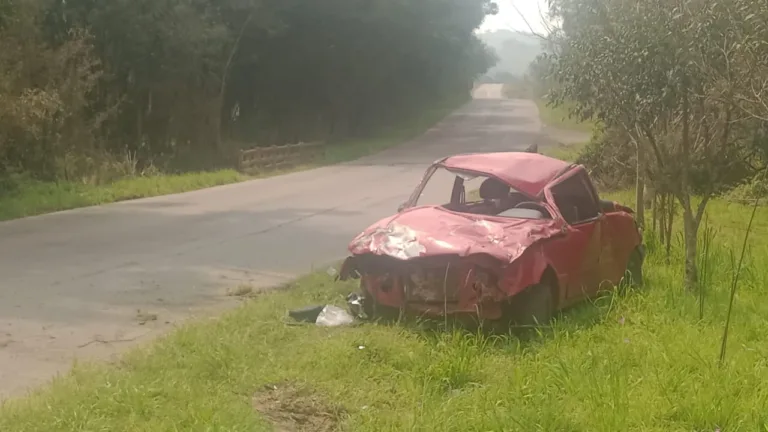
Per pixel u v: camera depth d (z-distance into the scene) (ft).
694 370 19.65
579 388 18.02
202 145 106.42
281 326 23.76
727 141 28.99
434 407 17.26
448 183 53.83
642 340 21.97
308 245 40.24
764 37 25.13
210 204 56.75
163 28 92.07
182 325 24.21
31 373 20.16
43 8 75.31
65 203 54.24
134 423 16.03
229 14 114.83
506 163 27.22
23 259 35.24
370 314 24.93
